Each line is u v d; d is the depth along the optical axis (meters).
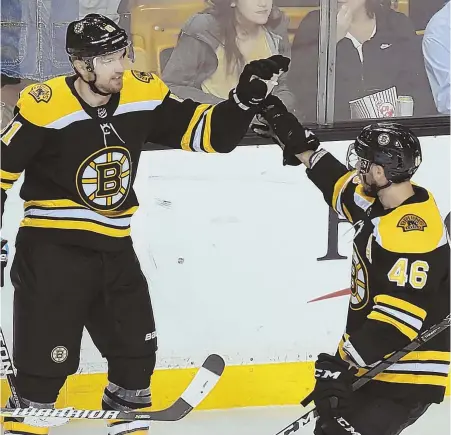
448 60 15.18
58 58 14.21
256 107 11.82
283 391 14.98
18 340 11.91
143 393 12.58
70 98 11.32
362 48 15.18
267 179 14.44
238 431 14.09
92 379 14.23
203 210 14.32
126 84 11.62
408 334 10.19
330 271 14.88
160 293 14.40
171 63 14.97
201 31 14.85
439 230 10.47
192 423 14.26
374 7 15.09
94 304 12.27
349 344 10.28
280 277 14.73
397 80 15.36
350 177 11.41
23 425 12.18
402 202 10.59
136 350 12.35
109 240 11.93
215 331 14.66
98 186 11.62
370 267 10.59
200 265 14.45
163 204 14.18
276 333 14.84
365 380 10.74
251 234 14.52
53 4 14.06
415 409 10.89
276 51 15.09
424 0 15.33
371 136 10.62
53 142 11.35
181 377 14.63
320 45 14.47
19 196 12.39
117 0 14.68
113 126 11.49
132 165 11.82
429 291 10.27
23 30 13.94
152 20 14.84
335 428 10.76
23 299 11.83
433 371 10.77
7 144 11.23
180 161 14.12
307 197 14.59
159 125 12.02
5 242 13.23
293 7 14.98
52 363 11.87
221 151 12.10
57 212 11.68
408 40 15.30
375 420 10.69
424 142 14.82
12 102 13.97
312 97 15.10
